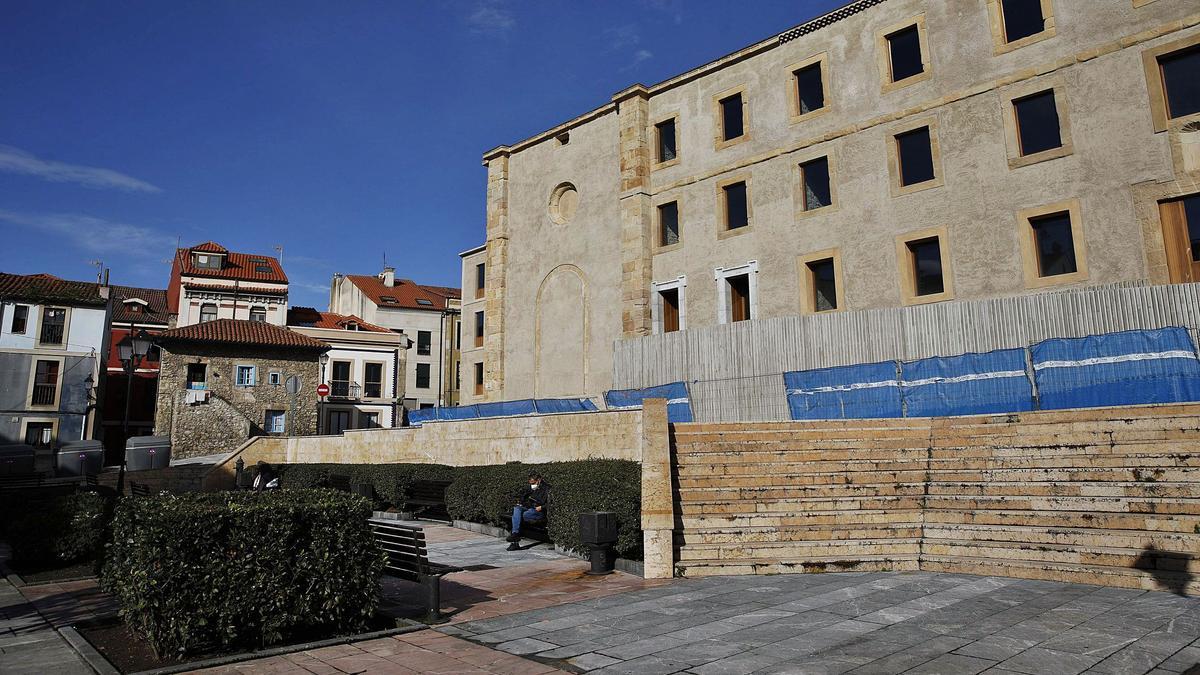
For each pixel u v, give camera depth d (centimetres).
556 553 1284
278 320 4981
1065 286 1812
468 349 3872
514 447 2027
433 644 699
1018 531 977
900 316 1956
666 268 2656
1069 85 1867
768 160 2441
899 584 887
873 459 1273
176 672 614
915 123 2131
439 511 1870
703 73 2655
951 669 560
